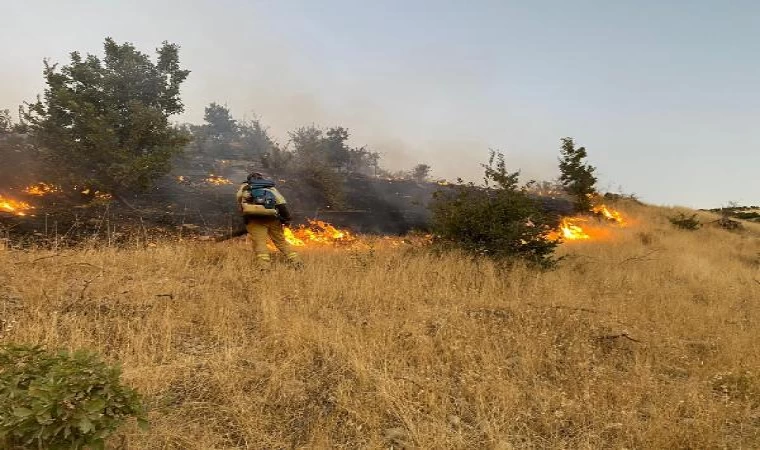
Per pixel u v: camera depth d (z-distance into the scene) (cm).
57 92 920
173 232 886
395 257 791
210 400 331
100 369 251
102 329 410
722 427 331
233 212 1076
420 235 998
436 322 497
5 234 705
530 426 330
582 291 654
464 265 743
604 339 488
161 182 1181
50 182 923
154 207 1018
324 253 808
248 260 696
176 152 1036
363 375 366
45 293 452
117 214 925
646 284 742
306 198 1303
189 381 351
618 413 341
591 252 1100
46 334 375
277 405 336
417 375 383
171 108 1098
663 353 461
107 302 473
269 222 712
